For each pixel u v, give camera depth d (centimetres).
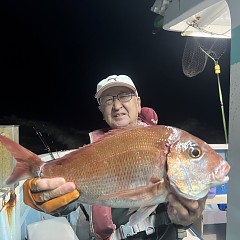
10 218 80
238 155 77
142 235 87
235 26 79
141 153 67
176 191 66
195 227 144
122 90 98
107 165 68
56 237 86
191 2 96
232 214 78
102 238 88
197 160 66
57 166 69
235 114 79
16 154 68
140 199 67
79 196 67
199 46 148
